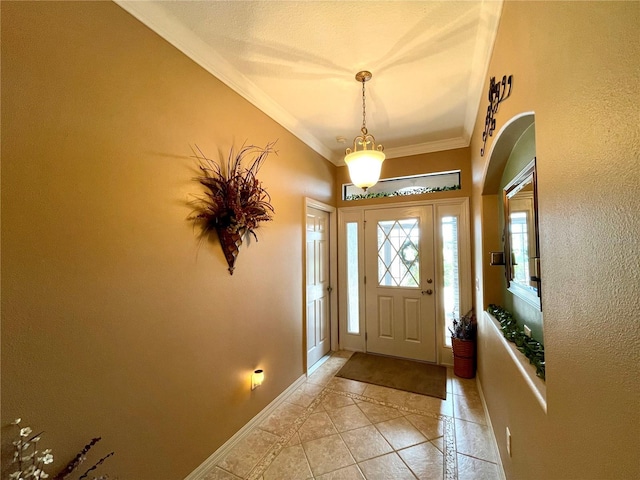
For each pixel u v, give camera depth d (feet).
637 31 1.47
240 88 6.68
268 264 7.68
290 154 8.88
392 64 6.20
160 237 4.84
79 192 3.76
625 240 1.62
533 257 4.37
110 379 4.07
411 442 6.29
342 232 12.44
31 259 3.30
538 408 3.22
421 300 11.03
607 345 1.83
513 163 5.49
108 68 4.12
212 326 5.83
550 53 2.66
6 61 3.15
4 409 3.09
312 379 9.45
